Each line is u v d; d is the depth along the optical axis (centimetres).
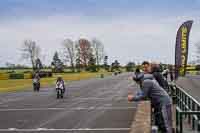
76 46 18438
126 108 2523
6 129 1617
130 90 4891
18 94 4516
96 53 19700
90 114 2194
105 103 2970
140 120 1717
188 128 1314
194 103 1316
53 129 1605
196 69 12938
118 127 1625
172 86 2278
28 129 1612
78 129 1594
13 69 18700
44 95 4231
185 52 2806
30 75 10194
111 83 7275
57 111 2411
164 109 1005
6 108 2670
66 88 5638
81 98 3597
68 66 19062
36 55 15838
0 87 6206
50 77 10681
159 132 1035
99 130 1552
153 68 1026
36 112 2364
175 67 2841
